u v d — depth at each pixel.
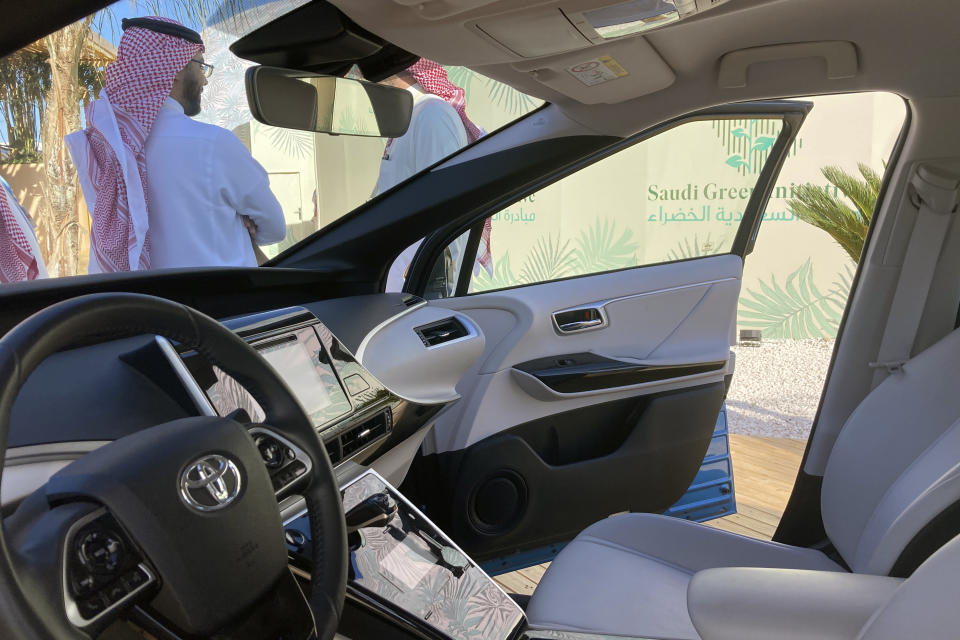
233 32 1.46
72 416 0.92
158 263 2.12
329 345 1.36
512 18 1.13
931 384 1.37
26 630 0.51
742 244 2.31
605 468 2.12
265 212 2.29
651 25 1.17
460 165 1.88
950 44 1.37
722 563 1.52
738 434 4.03
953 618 0.81
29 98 2.48
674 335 2.23
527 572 2.35
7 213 1.92
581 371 2.04
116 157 2.01
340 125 1.55
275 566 0.70
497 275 2.35
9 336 0.59
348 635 1.20
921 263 1.63
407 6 1.09
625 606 1.36
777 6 1.31
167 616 0.63
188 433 0.67
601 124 1.76
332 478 0.83
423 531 1.30
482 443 1.99
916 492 1.20
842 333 1.79
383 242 1.92
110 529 0.60
